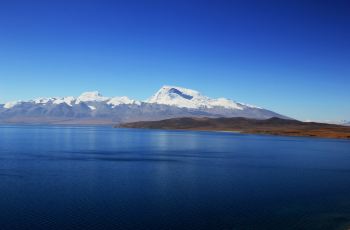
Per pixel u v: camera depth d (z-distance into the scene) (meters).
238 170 76.19
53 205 44.00
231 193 52.19
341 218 41.03
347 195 51.91
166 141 188.88
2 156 101.31
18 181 59.62
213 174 69.81
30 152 115.38
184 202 46.44
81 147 140.50
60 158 97.69
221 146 153.50
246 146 153.75
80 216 39.78
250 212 42.69
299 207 45.19
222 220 39.53
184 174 69.38
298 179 65.00
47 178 62.91
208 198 48.84
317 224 38.91
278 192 53.31
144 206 44.12
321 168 81.12
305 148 144.00
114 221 38.34
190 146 152.62
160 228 36.69
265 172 73.56
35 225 36.75
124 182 59.50
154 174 69.00
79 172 70.69
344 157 107.56
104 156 104.81
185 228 36.91
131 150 128.75
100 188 54.19
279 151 128.75
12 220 38.22
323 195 51.75
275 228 37.50
